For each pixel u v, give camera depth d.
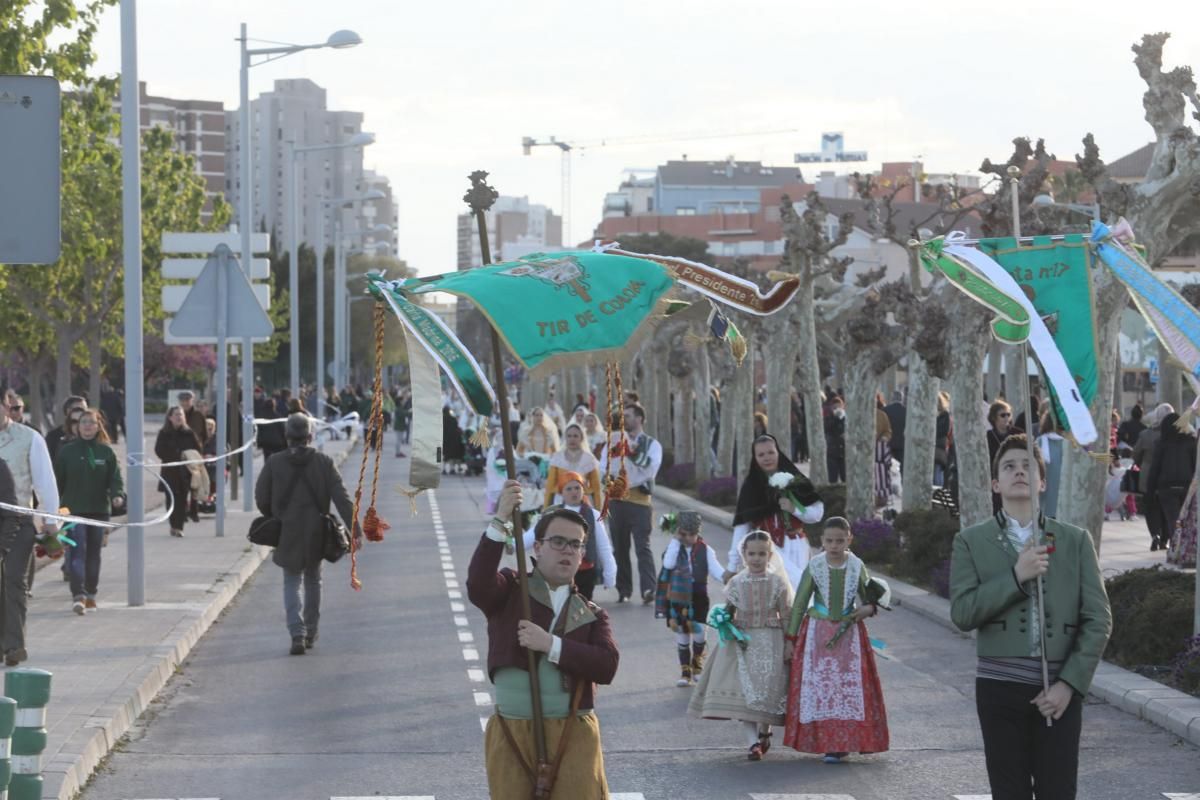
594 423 33.59
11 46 28.20
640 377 68.38
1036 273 9.16
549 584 8.02
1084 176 22.20
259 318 26.00
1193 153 19.80
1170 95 20.00
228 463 40.44
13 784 9.58
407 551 30.70
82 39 29.67
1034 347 8.55
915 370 28.77
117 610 20.16
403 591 24.23
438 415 7.23
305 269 143.38
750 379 40.28
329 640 19.23
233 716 14.46
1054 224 26.67
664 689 15.95
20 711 9.66
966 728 13.99
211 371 101.44
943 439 38.09
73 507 19.97
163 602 20.91
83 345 72.81
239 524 33.41
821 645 12.70
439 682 16.30
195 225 73.12
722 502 40.22
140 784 11.84
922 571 23.88
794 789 11.73
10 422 17.27
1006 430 25.38
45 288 56.75
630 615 21.45
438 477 7.18
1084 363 9.08
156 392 135.50
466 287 7.49
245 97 38.12
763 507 15.35
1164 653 15.93
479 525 36.78
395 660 17.72
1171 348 9.13
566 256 7.86
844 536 12.80
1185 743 13.25
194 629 18.80
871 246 114.62
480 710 14.78
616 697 15.53
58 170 9.40
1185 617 15.94
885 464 37.41
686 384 53.06
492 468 36.19
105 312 60.62
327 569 27.44
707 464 47.62
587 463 22.00
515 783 7.85
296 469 18.36
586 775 7.80
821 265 41.19
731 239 174.88
